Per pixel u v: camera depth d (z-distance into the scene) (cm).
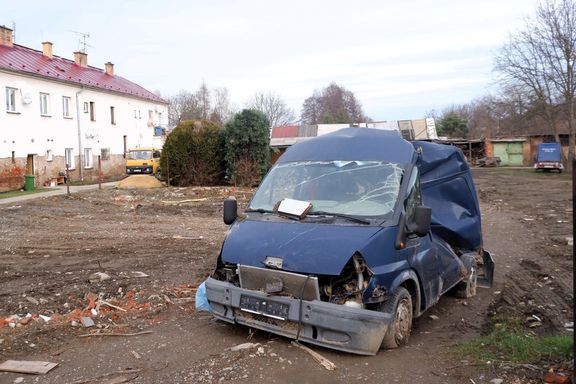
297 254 477
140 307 686
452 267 666
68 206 2034
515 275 895
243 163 2861
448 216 736
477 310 685
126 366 475
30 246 1187
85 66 4541
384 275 478
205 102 9138
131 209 1964
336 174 579
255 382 432
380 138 618
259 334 547
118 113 4466
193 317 631
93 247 1168
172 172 2933
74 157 3725
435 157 717
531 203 2155
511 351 498
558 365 449
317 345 493
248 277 500
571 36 3991
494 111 4981
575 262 367
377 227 500
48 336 557
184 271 911
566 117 4525
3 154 2906
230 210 591
